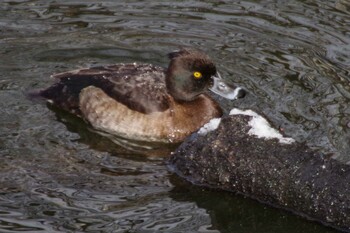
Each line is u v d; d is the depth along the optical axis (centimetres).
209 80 1243
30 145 1157
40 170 1085
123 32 1534
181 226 965
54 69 1393
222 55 1462
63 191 1031
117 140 1210
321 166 978
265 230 978
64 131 1213
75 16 1584
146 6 1634
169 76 1245
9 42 1462
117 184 1059
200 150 1066
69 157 1134
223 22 1582
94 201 1010
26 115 1244
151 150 1188
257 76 1385
